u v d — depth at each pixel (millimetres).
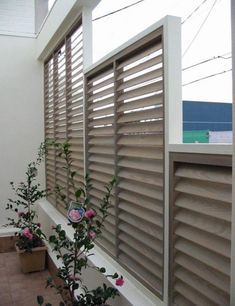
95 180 2594
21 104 4406
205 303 1389
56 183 3807
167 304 1613
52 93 4023
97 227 2152
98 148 2570
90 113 2709
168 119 1592
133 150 1993
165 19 1594
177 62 1599
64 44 3453
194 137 3758
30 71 4434
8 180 4359
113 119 2221
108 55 2254
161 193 1704
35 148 4484
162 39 1629
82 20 2820
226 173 1266
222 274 1308
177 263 1559
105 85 2371
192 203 1458
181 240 1552
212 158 1294
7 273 3465
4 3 4387
